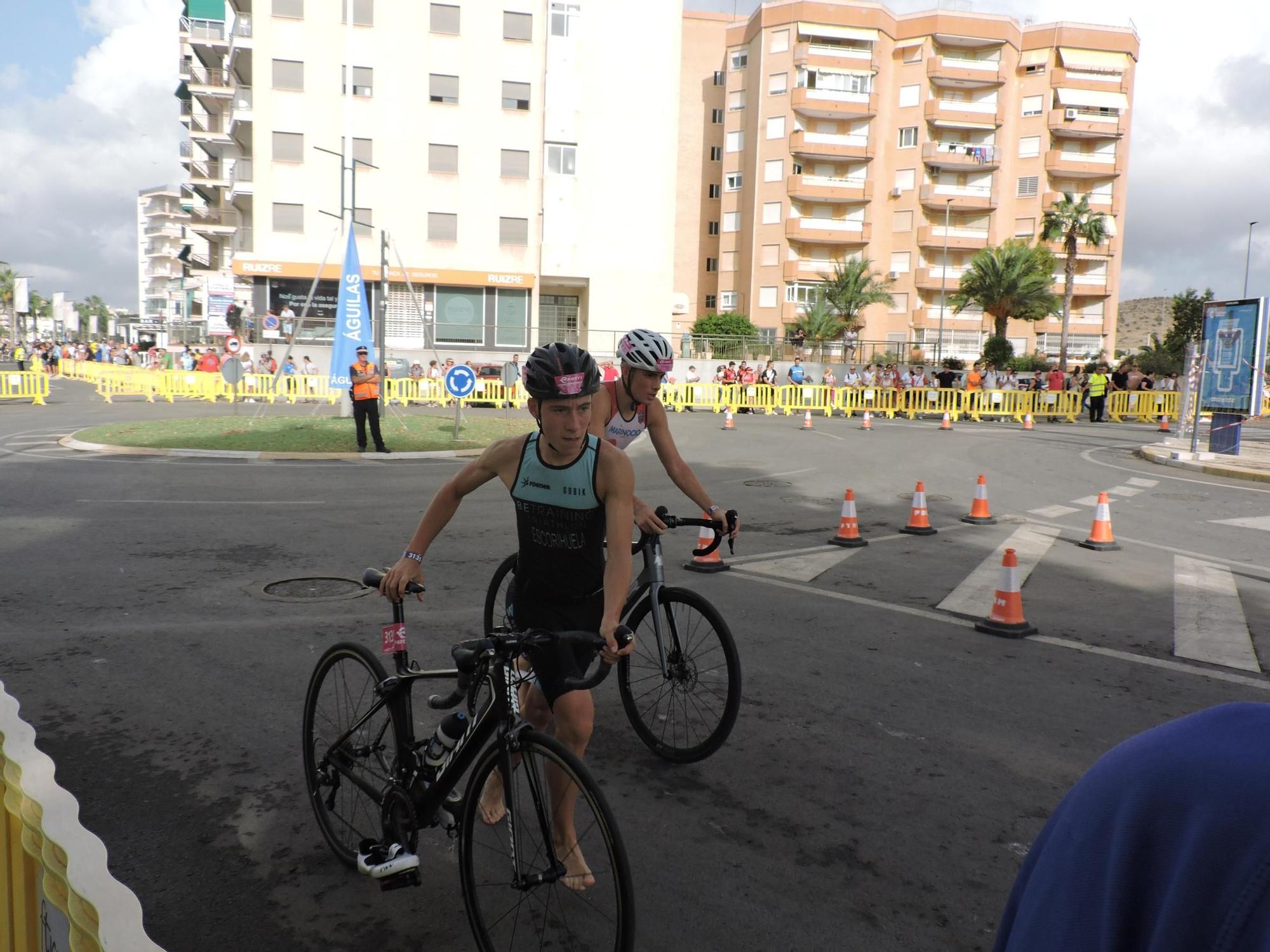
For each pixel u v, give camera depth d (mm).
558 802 2461
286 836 3293
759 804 3635
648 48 41438
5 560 7371
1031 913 754
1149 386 34438
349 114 23062
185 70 56344
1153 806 694
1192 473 15898
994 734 4375
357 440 16578
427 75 39688
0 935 1978
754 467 15203
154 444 15969
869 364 42031
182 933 2715
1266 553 8938
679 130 62312
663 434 4367
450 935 2744
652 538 4234
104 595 6418
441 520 2973
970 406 31484
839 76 56281
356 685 3074
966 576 7691
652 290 42156
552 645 2922
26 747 1929
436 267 40250
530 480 2881
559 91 40750
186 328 48375
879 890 3041
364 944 2691
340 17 38656
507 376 27344
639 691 4238
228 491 11492
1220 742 709
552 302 43938
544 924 2561
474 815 2596
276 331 33406
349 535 8836
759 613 6422
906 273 58594
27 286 98562
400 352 38906
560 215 41188
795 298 57625
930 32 56438
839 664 5355
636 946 2707
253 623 5824
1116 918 680
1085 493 12945
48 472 12656
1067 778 3922
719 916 2867
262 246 38594
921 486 9594
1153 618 6504
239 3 45844
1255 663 5527
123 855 3137
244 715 4355
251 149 47469
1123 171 58906
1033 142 58531
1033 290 50938
